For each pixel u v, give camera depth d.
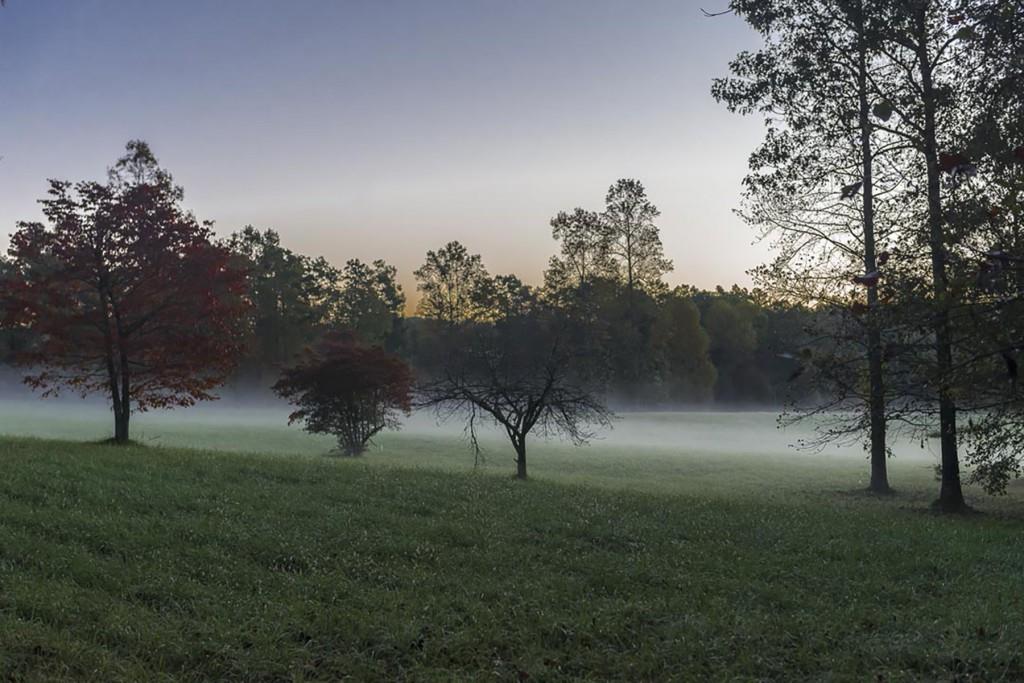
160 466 18.03
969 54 19.33
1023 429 18.59
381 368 43.78
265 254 98.06
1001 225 14.16
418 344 106.50
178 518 12.38
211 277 26.38
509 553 11.46
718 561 11.38
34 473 15.29
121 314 26.80
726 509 16.75
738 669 7.39
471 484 18.98
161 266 26.34
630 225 84.88
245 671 6.97
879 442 27.91
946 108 20.42
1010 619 8.73
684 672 7.29
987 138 16.95
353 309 107.81
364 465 22.94
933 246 16.11
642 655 7.63
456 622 8.47
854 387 20.97
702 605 9.30
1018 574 11.19
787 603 9.48
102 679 6.68
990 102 17.64
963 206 15.95
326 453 44.09
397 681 7.05
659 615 8.88
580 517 14.38
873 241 24.98
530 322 84.38
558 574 10.49
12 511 11.82
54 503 12.88
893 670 7.32
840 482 32.44
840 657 7.66
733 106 26.19
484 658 7.53
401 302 119.62
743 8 24.91
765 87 25.53
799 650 7.84
